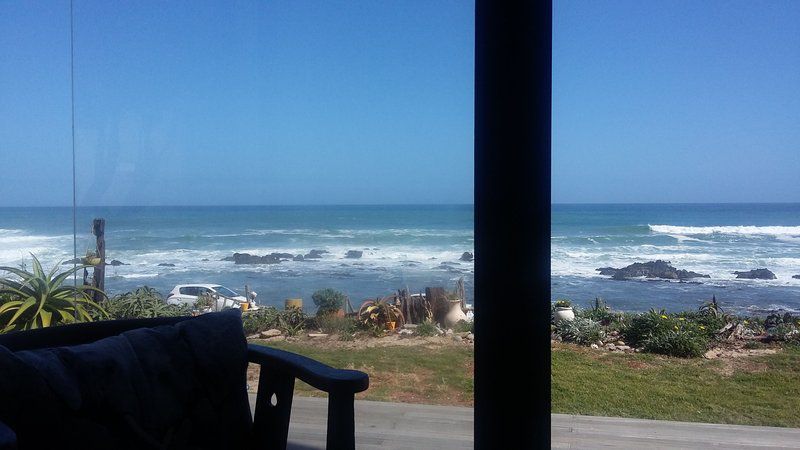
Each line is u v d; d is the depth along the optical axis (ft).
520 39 5.93
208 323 5.78
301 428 8.66
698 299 18.10
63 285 11.24
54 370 4.84
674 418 9.32
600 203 21.59
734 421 9.02
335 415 4.67
